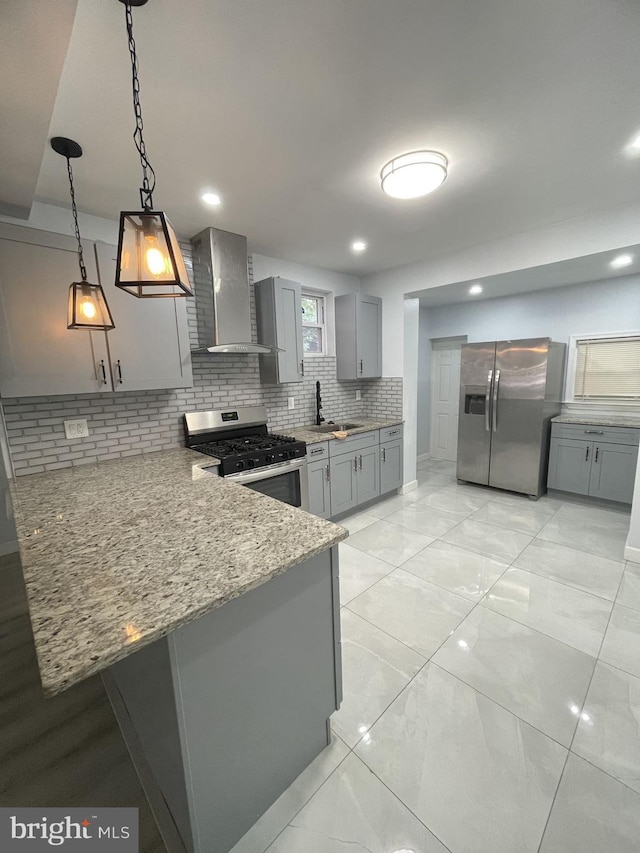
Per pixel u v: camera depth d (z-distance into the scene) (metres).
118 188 2.00
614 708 1.49
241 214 2.39
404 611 2.12
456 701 1.54
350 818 1.16
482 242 3.09
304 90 1.35
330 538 1.19
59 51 1.00
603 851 1.05
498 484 4.12
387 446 3.87
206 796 1.01
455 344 5.24
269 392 3.42
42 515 1.45
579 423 3.64
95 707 1.62
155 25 1.06
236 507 1.49
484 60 1.24
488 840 1.09
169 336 2.38
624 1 1.05
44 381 1.95
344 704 1.54
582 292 3.87
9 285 1.82
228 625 1.00
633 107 1.48
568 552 2.74
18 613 2.27
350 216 2.46
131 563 1.05
